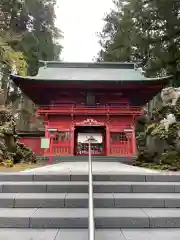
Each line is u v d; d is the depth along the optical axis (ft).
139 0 100.58
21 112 123.65
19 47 105.91
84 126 87.61
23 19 118.21
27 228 14.73
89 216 9.96
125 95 90.53
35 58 123.13
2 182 21.25
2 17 83.66
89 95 88.07
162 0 88.22
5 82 98.94
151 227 14.87
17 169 31.27
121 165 42.37
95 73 95.91
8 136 44.86
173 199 17.61
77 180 22.27
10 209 16.89
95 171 26.58
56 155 78.13
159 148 40.27
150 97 92.12
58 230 14.33
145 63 117.80
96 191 19.88
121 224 14.85
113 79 84.02
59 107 87.40
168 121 40.11
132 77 89.56
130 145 82.64
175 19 92.07
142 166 40.01
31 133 93.71
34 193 19.43
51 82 81.97
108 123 84.69
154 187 20.01
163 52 97.81
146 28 102.99
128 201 17.56
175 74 100.07
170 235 13.56
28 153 50.39
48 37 136.98
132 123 84.74
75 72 96.27
